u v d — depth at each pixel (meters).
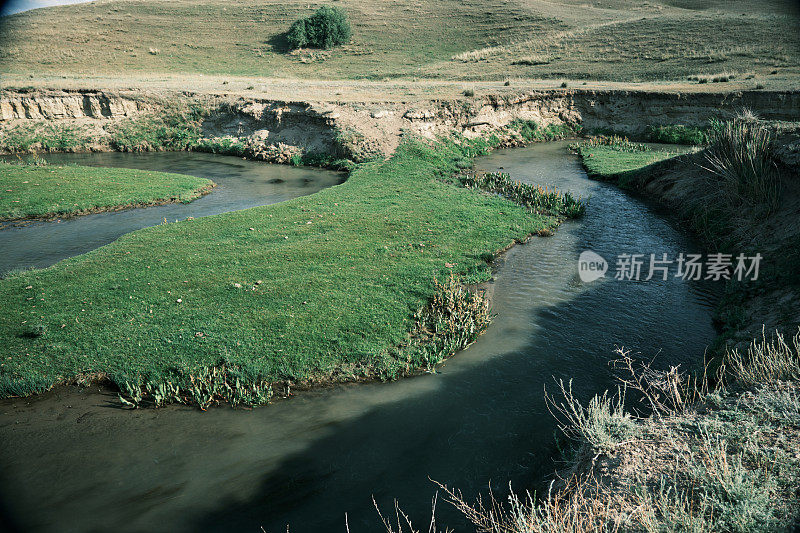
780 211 14.48
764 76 35.28
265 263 14.20
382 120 30.45
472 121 31.97
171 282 12.98
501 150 31.41
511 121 33.78
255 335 10.66
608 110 34.59
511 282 13.72
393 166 26.00
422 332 11.12
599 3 74.38
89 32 56.41
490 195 21.48
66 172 24.92
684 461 5.75
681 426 6.55
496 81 42.44
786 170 15.28
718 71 38.12
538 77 43.06
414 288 12.77
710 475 5.23
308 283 12.94
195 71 49.44
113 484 7.28
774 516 4.61
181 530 6.53
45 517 6.71
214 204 21.53
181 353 10.06
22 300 12.06
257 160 30.23
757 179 15.55
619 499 5.32
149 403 9.04
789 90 29.89
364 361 10.07
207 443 8.10
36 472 7.49
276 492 7.12
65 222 18.94
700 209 17.75
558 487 6.40
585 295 12.94
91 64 48.66
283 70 50.44
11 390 9.13
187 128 33.75
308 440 8.16
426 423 8.50
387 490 7.12
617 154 28.53
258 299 12.11
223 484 7.28
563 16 61.00
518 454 7.71
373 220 17.95
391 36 59.28
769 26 45.12
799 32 43.00
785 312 10.21
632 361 10.02
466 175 24.78
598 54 47.06
